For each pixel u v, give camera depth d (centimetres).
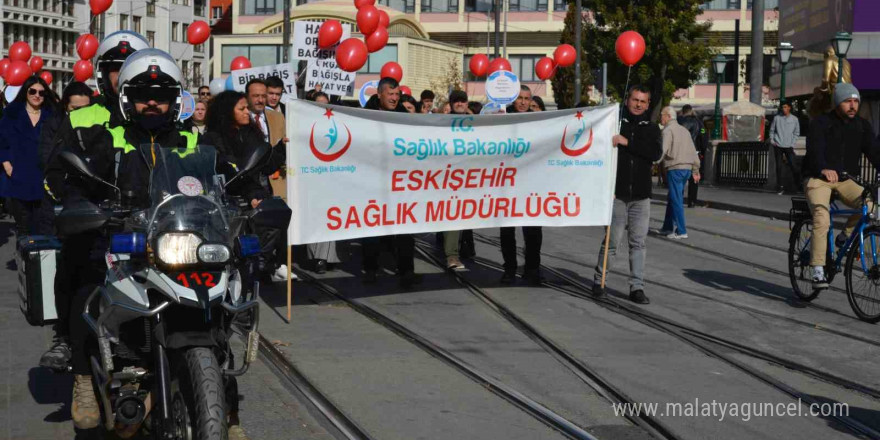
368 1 1681
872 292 920
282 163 1022
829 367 757
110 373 479
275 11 6944
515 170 1026
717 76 3222
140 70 511
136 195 501
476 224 1020
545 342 823
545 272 1186
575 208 1039
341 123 948
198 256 452
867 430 601
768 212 1975
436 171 994
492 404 648
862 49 3022
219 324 474
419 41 5900
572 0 4291
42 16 7444
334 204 953
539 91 7050
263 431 584
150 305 461
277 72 1556
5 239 1511
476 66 1944
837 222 1302
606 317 930
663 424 606
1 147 1126
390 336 847
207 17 8625
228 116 968
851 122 992
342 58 1448
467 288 1083
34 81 1120
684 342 830
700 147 2253
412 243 1081
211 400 436
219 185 498
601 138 1038
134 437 562
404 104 1204
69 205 480
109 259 489
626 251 1381
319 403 645
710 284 1125
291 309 964
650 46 3941
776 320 930
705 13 6575
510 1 7088
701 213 2062
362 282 1115
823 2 3150
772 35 6544
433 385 692
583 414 628
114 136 521
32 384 683
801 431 600
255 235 495
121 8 7606
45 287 541
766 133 3544
